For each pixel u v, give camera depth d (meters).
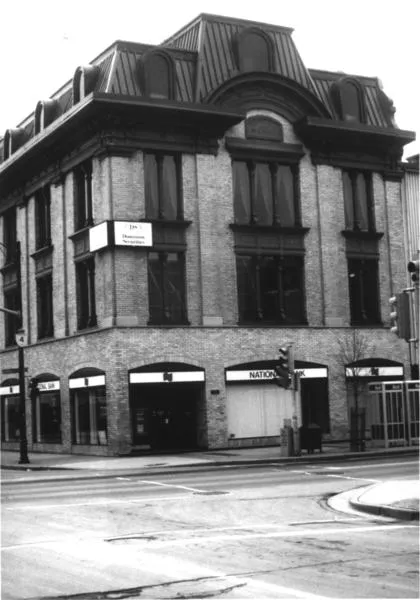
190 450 34.91
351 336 39.00
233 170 37.47
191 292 35.81
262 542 12.67
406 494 17.83
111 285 34.28
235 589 9.23
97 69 37.12
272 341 37.06
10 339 46.16
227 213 36.88
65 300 38.88
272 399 37.00
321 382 38.19
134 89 35.84
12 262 45.06
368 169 40.53
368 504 16.50
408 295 16.22
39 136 39.38
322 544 12.35
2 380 46.25
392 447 33.56
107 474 27.28
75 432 37.75
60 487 23.53
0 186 45.34
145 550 12.07
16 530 14.46
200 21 38.34
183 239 35.88
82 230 36.91
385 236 40.69
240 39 38.28
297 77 39.66
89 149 36.22
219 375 35.75
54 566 10.87
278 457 30.31
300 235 38.44
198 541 12.88
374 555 11.27
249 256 37.34
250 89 37.88
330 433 37.94
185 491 21.08
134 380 34.09
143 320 34.66
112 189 34.62
